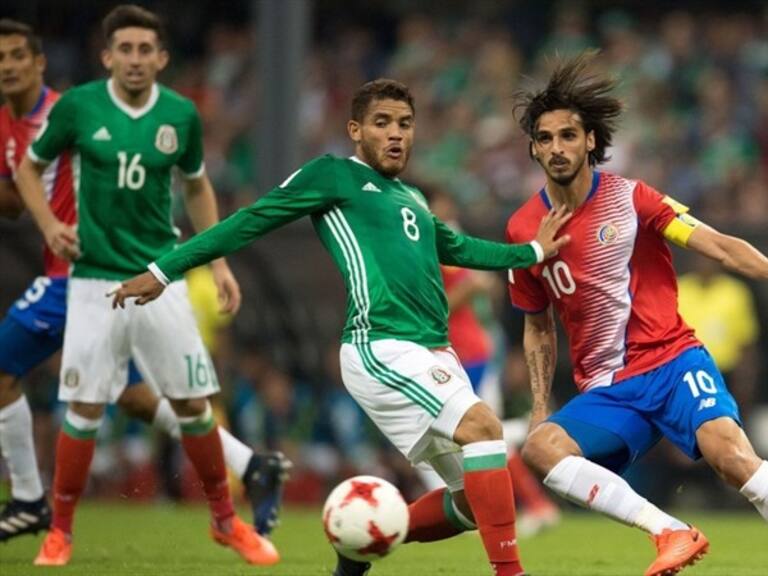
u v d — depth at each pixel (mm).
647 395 25703
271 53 53906
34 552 33531
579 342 26453
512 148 68688
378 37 79000
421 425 23766
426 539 25875
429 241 25000
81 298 30172
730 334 52750
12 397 32031
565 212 26266
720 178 66562
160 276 24188
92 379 30125
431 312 24656
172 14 77188
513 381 48156
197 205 31891
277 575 27938
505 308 51500
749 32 74875
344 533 22625
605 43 74438
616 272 26016
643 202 25969
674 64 72500
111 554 32438
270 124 53938
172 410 32125
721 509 51906
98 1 75062
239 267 52188
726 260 25344
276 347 51906
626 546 37031
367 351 24141
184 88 74375
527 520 41000
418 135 71000
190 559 31516
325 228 24891
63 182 31094
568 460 25031
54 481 30562
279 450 50438
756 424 52750
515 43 76562
